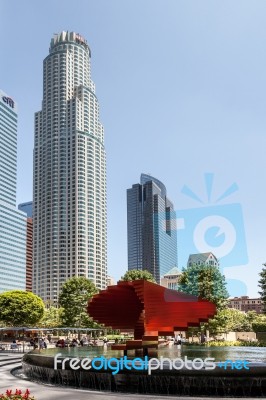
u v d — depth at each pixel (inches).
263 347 1476.4
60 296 3270.2
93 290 3235.7
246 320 3791.8
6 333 3602.4
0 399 444.8
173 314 928.9
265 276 2193.7
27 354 1034.1
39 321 3902.6
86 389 789.2
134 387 751.7
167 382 732.0
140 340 930.1
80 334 3154.5
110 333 3390.7
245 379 707.4
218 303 1898.4
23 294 3764.8
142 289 883.4
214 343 1670.8
